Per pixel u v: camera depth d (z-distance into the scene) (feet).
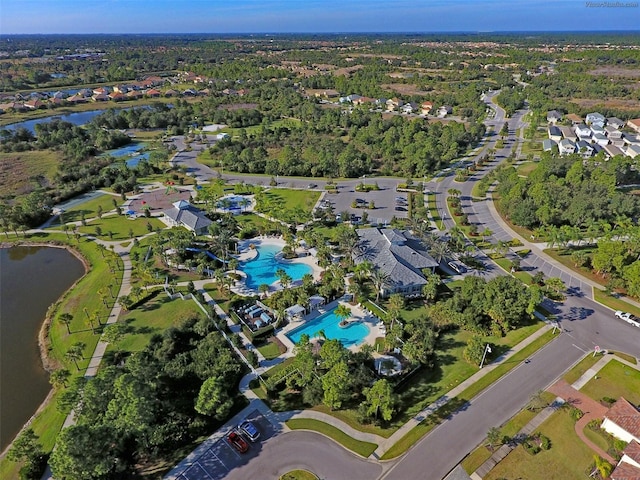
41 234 414.00
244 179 558.15
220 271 316.19
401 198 491.31
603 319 286.46
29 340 277.44
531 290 277.03
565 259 362.33
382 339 268.82
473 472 184.24
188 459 190.19
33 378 246.88
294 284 324.39
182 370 232.73
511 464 187.32
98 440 170.71
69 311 296.10
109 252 373.20
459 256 364.17
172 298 308.19
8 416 222.69
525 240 395.96
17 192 506.07
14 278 349.00
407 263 328.90
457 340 267.39
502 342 264.72
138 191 513.04
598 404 218.38
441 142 645.92
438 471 184.75
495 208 465.88
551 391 226.79
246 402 220.23
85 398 194.49
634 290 296.51
